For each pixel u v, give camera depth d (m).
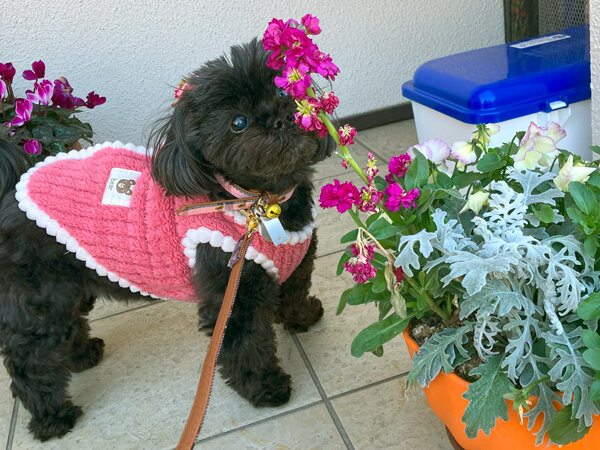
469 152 0.49
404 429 0.61
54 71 1.17
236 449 0.62
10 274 0.63
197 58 1.22
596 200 0.43
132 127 1.24
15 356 0.66
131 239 0.61
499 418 0.45
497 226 0.45
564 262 0.45
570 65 0.79
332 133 0.47
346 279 0.86
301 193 0.65
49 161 0.65
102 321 0.86
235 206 0.61
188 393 0.71
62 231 0.61
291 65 0.44
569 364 0.42
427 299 0.48
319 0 1.23
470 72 0.83
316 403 0.66
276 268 0.64
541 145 0.45
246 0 1.20
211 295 0.64
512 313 0.44
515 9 1.20
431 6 1.29
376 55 1.31
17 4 1.11
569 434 0.41
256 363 0.66
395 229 0.47
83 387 0.74
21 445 0.68
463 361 0.47
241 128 0.56
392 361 0.70
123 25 1.16
